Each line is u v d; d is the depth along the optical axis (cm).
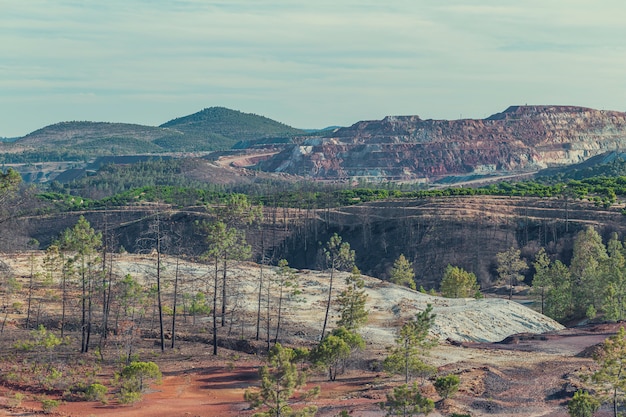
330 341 7869
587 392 6669
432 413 6450
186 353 8906
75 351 8669
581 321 13738
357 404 6700
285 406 5584
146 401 6950
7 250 12469
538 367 8425
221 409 6650
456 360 8769
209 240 9206
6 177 8675
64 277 9131
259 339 9556
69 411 6481
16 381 7312
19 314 10044
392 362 7400
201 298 11169
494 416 6562
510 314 11975
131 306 10450
